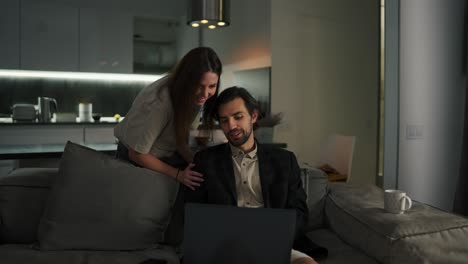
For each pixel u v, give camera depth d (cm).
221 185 170
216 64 172
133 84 555
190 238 133
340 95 364
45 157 267
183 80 172
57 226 168
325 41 369
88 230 169
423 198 333
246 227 134
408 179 329
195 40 526
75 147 180
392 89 323
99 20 515
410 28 323
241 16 430
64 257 160
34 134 448
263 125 345
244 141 167
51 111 502
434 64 331
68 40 502
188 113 178
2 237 184
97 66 517
